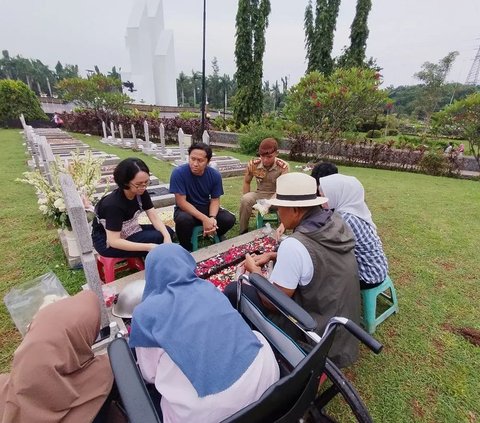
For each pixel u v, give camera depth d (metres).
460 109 9.30
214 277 2.42
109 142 13.03
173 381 0.96
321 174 2.43
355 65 15.38
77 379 1.11
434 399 1.71
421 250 3.55
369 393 1.73
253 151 11.51
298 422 1.23
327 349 1.11
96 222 2.47
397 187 6.79
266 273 2.09
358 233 1.95
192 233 3.16
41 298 1.76
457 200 5.75
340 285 1.44
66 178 1.67
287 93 10.44
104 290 2.24
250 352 1.00
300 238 1.43
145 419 0.84
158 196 4.62
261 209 3.37
